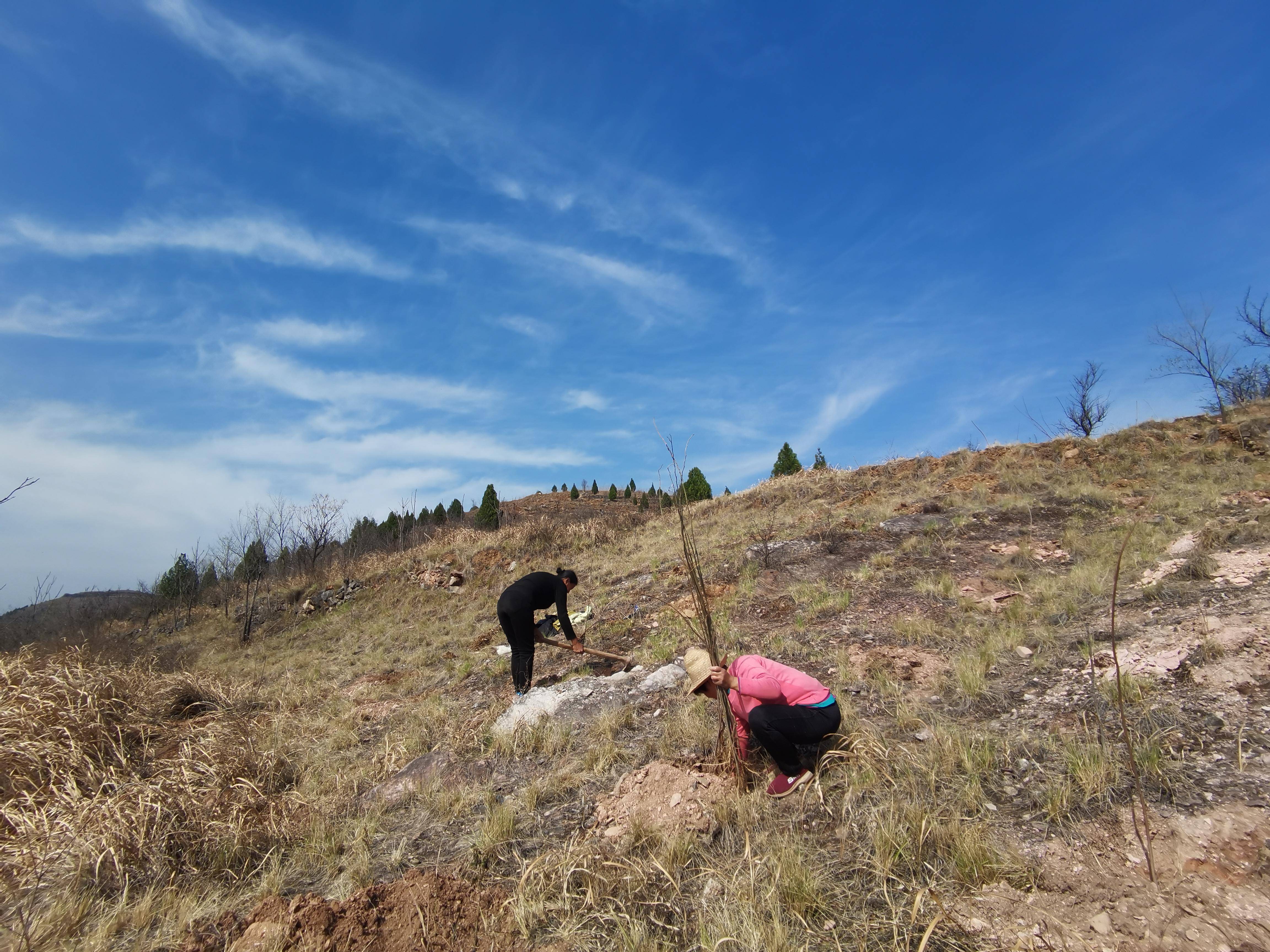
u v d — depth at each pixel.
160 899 3.62
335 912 3.08
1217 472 10.11
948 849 3.12
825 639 6.35
